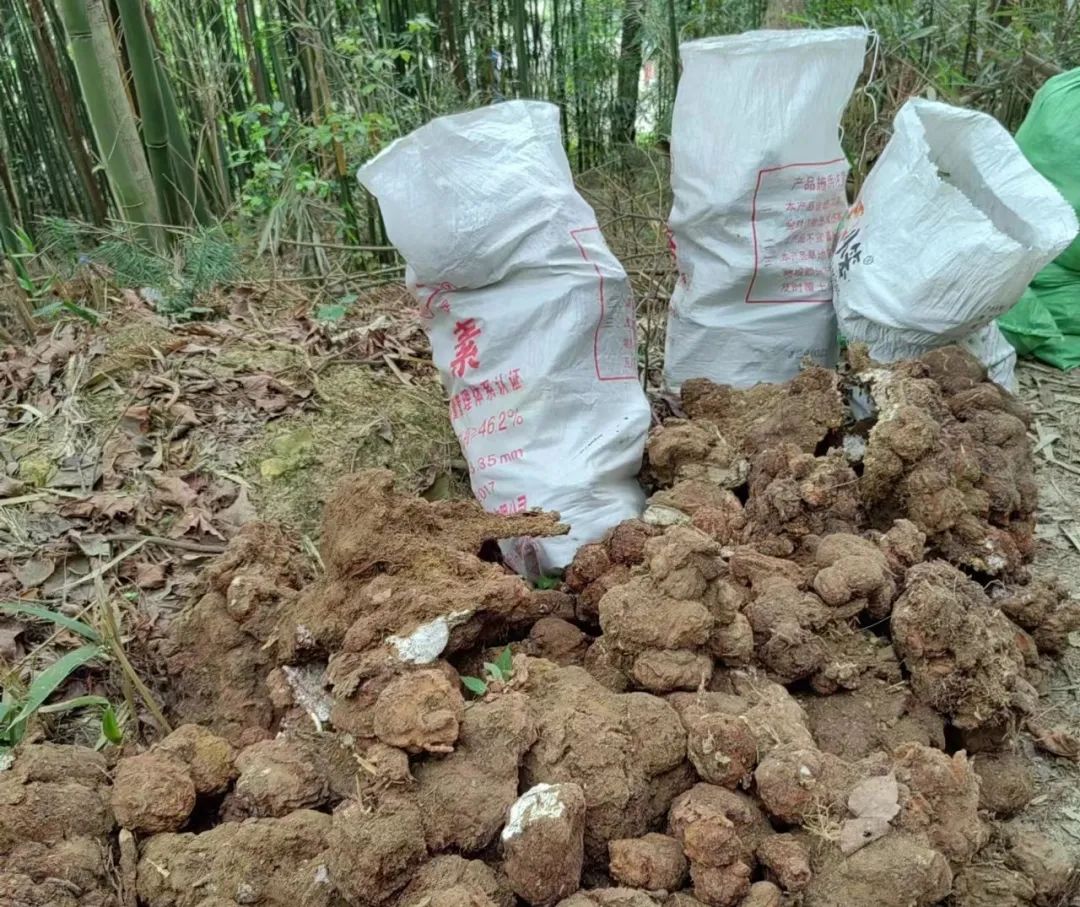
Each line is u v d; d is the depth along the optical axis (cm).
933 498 195
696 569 159
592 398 221
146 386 268
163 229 424
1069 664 198
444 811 131
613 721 145
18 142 564
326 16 457
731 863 126
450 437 268
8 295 322
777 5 398
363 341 304
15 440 252
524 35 533
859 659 170
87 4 391
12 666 190
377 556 168
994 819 157
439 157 218
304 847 134
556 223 219
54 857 129
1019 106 434
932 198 234
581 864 131
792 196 250
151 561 220
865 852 128
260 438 255
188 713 172
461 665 169
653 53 522
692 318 264
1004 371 271
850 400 239
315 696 159
